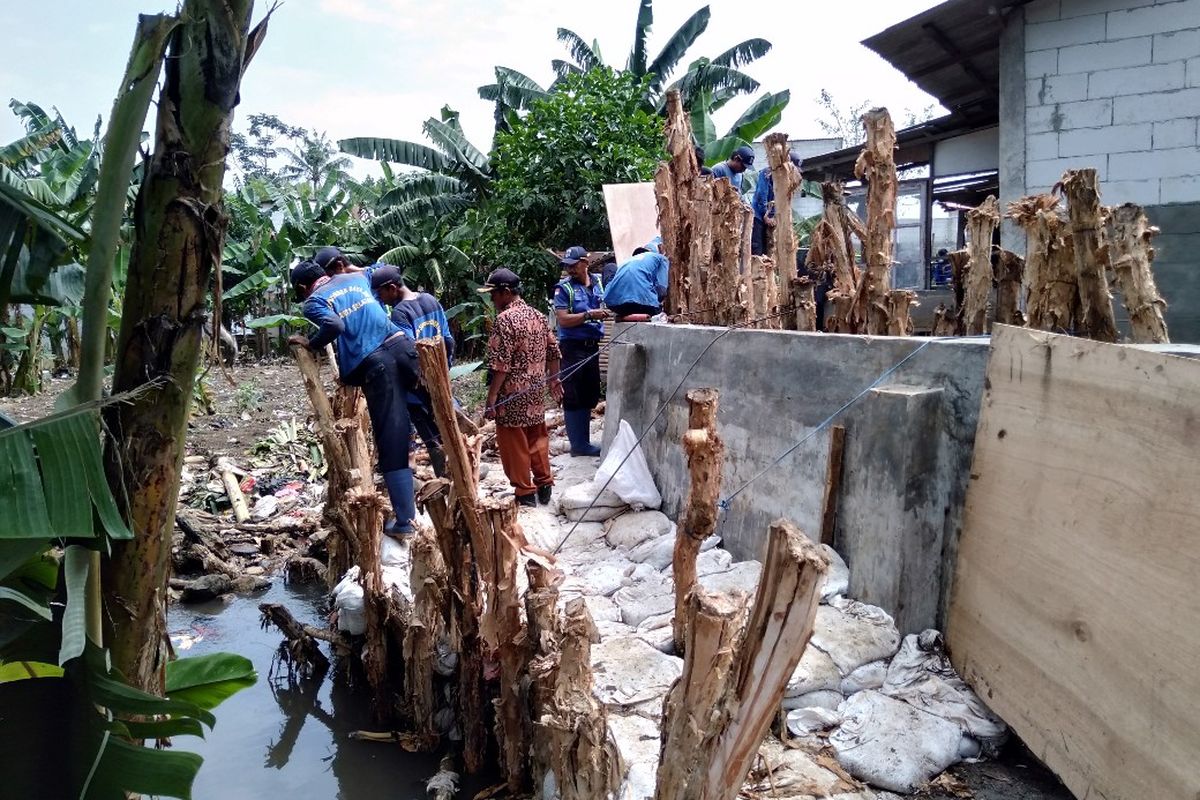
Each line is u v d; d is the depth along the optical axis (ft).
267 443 32.07
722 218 17.71
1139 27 22.44
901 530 10.89
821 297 19.24
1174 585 7.04
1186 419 7.14
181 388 7.63
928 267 36.50
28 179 29.09
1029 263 11.50
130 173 7.20
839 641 10.46
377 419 16.84
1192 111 22.04
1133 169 22.85
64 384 45.68
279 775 13.01
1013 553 9.30
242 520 25.54
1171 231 22.47
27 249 7.66
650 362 18.60
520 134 37.19
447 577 12.10
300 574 21.91
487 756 12.16
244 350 65.72
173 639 18.22
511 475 18.62
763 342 14.30
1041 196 11.42
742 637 6.38
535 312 18.56
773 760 9.18
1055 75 23.56
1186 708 6.74
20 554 6.83
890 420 11.02
